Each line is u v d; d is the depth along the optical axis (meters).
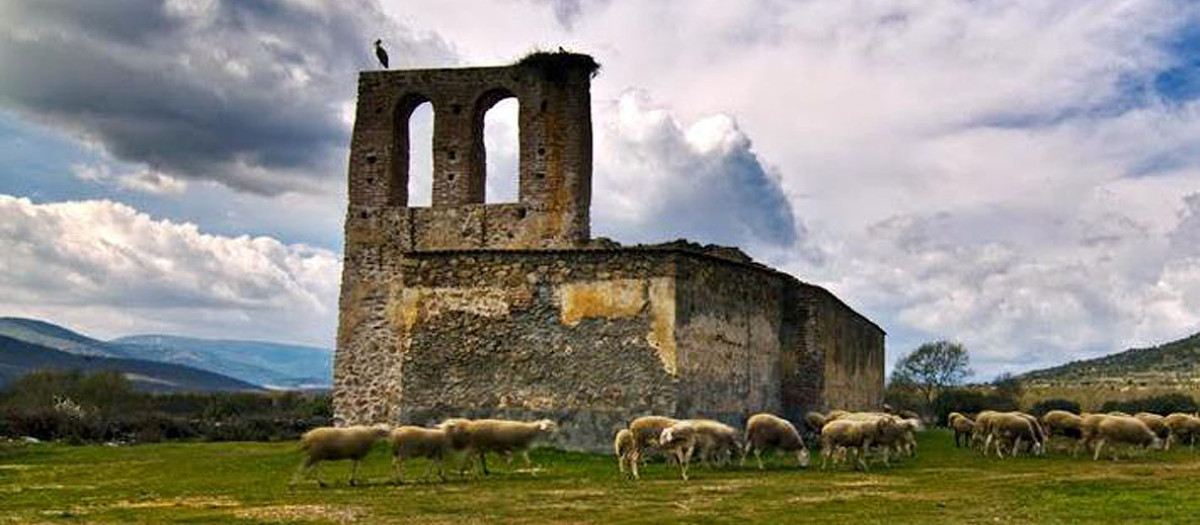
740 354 32.19
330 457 21.41
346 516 16.58
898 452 29.17
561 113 35.41
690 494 19.42
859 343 45.34
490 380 29.25
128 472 24.47
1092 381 128.50
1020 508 17.34
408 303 29.98
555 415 28.72
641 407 28.27
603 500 18.52
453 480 22.05
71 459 28.44
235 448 32.31
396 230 35.97
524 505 17.84
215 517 16.52
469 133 36.16
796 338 36.38
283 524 15.79
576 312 29.00
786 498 18.83
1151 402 87.62
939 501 18.38
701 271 29.92
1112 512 16.69
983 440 33.03
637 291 28.69
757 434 25.05
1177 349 147.62
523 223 35.16
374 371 35.44
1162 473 24.03
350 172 36.56
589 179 35.94
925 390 86.94
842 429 25.20
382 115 36.66
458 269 29.80
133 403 66.62
